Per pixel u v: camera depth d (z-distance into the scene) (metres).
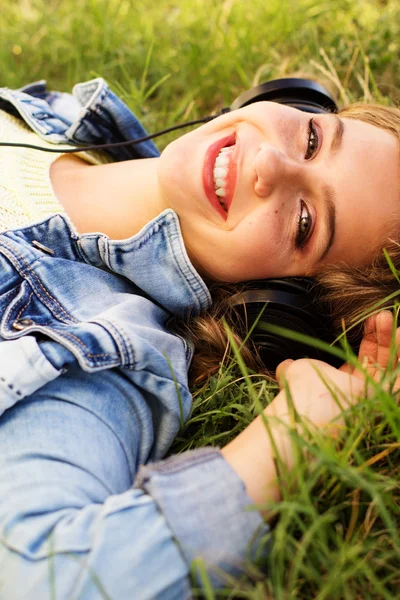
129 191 1.73
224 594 1.16
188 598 1.14
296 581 1.20
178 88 2.76
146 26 2.89
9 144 1.75
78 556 1.13
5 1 3.09
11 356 1.31
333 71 2.41
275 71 2.65
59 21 2.95
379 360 1.62
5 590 1.12
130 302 1.55
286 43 2.83
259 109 1.65
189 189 1.59
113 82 2.63
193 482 1.22
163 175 1.61
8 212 1.62
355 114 1.78
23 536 1.15
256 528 1.19
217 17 2.77
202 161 1.60
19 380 1.30
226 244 1.60
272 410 1.39
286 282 1.62
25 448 1.27
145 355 1.41
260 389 1.60
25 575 1.12
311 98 1.91
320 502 1.30
